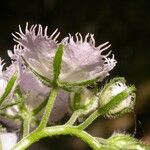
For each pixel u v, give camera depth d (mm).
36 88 61
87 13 231
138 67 211
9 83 56
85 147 181
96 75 59
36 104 62
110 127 165
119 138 61
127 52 221
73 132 59
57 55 57
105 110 59
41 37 58
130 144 61
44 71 58
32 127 62
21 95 61
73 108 61
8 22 231
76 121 64
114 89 60
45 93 61
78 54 58
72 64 58
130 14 229
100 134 165
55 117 63
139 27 228
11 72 60
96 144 59
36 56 58
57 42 58
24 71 61
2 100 56
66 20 233
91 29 228
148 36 225
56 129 59
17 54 60
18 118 62
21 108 61
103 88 61
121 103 61
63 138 179
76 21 232
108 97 60
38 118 62
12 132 63
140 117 178
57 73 58
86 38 58
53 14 234
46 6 237
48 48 58
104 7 232
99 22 229
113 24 228
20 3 239
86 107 61
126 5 230
